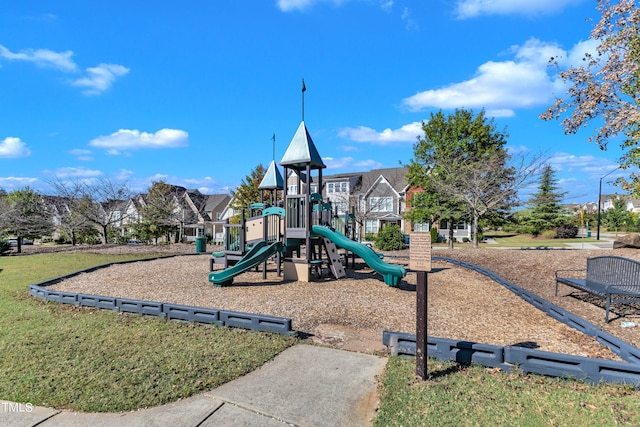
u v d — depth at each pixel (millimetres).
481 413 2982
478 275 10258
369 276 10148
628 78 8555
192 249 20141
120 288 8750
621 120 8328
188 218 34844
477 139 20406
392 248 20422
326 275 10219
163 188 33156
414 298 7395
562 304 7004
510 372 3748
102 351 4504
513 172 17812
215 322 5570
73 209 26734
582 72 9297
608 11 8633
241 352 4445
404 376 3697
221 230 46750
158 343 4781
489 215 19859
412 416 2979
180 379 3730
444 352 4109
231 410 3178
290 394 3449
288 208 9898
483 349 3916
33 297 7910
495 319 5895
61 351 4523
